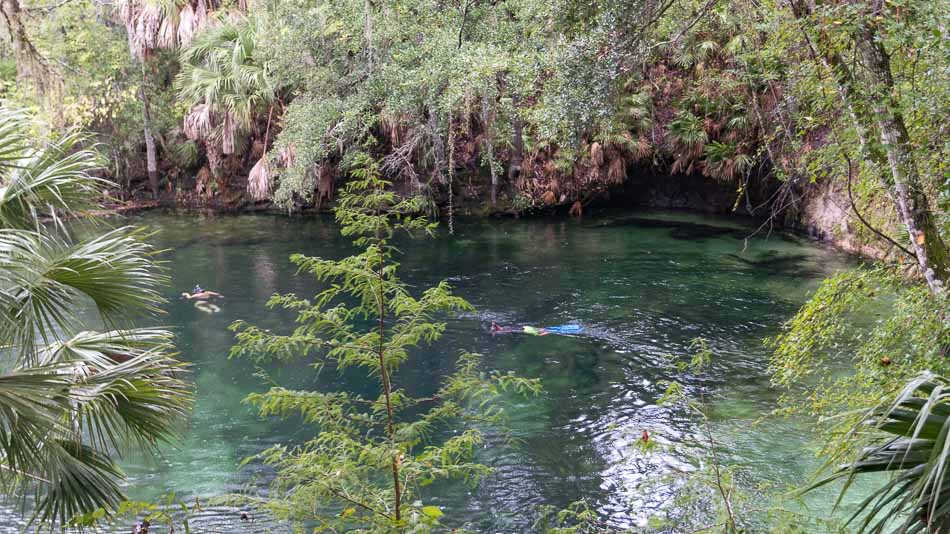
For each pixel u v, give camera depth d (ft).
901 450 8.32
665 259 52.75
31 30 53.42
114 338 16.84
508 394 31.53
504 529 22.15
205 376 33.14
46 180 16.55
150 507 12.78
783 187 22.75
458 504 23.59
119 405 15.96
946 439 7.09
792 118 21.85
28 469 14.44
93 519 13.09
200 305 42.83
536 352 36.29
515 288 46.75
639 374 33.50
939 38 15.06
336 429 14.12
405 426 14.06
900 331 17.78
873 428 8.81
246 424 28.76
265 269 50.52
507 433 18.60
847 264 49.78
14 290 15.19
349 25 53.21
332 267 13.51
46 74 35.94
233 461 25.94
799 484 23.16
